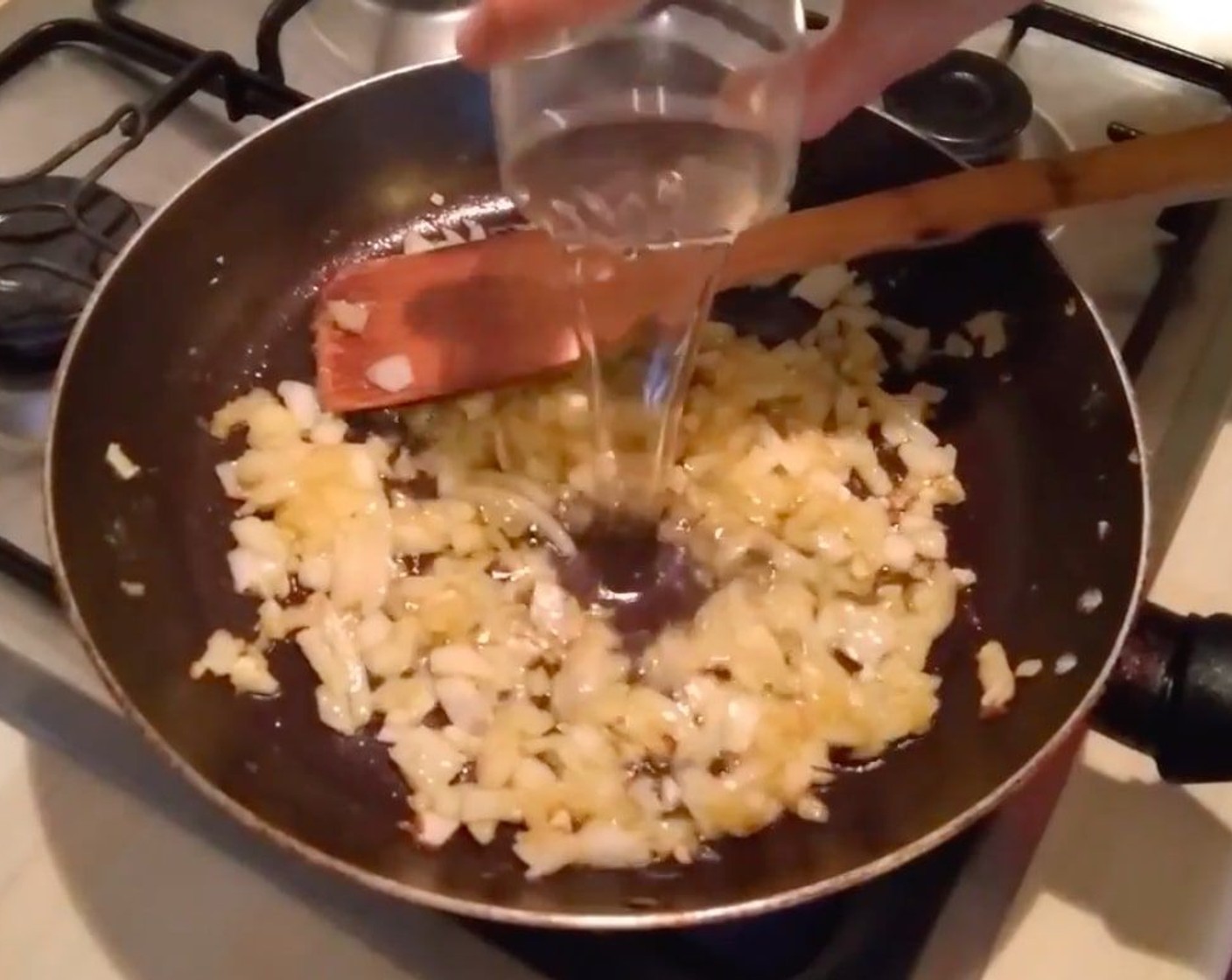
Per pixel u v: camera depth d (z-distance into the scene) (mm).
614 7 333
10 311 440
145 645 409
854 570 448
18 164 504
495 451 469
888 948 357
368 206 503
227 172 463
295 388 476
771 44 360
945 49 432
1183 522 435
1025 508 454
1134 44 521
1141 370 453
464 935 359
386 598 439
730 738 411
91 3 541
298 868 370
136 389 448
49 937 361
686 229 395
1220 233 481
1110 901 372
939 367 486
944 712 420
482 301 476
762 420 478
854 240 451
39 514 424
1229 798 389
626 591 445
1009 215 442
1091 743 397
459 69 482
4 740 386
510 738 413
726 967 358
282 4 501
